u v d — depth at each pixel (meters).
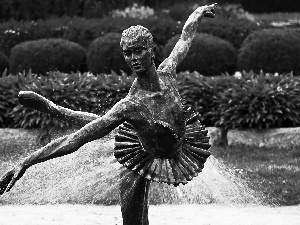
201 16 6.50
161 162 5.67
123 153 5.71
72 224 8.41
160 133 5.52
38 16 23.80
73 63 18.95
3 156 12.95
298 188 10.22
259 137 13.79
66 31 20.97
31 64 18.78
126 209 5.91
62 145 5.31
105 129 5.39
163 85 5.68
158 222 8.50
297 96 14.05
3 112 14.30
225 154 13.02
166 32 20.50
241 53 18.31
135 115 5.48
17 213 9.12
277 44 17.92
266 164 12.02
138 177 5.81
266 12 27.02
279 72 18.00
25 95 5.57
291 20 24.67
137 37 5.46
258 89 14.02
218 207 9.59
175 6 24.34
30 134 13.88
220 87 14.52
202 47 18.11
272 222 8.55
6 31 21.14
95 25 20.91
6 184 5.36
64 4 23.95
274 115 13.88
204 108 14.40
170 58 6.16
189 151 5.82
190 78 14.68
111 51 18.58
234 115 13.91
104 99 14.35
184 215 8.95
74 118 5.72
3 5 23.66
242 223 8.48
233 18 22.48
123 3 24.78
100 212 9.19
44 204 9.83
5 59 19.47
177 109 5.67
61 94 14.19
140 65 5.48
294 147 13.61
